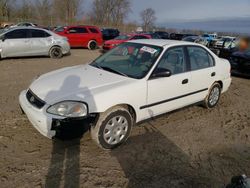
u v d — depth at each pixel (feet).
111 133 11.93
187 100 15.53
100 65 14.65
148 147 12.61
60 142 12.53
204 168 11.24
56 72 14.30
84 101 10.98
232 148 13.10
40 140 12.60
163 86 13.53
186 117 16.69
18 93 19.80
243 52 32.96
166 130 14.61
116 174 10.44
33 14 169.68
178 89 14.49
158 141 13.26
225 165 11.55
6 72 27.32
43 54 37.86
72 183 9.76
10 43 34.47
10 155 11.23
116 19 203.00
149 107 13.24
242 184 7.27
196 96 16.21
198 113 17.52
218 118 16.92
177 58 14.67
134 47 15.01
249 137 14.44
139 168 10.93
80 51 53.01
